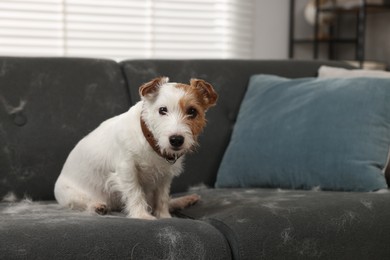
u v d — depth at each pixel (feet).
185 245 3.92
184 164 6.30
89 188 5.18
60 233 3.75
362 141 5.46
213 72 6.87
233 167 6.09
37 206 5.24
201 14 9.61
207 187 6.40
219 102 6.74
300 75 7.20
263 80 6.70
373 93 5.73
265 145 5.91
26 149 5.82
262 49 10.34
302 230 4.26
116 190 4.97
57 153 5.92
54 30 8.66
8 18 8.36
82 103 6.17
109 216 4.56
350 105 5.70
